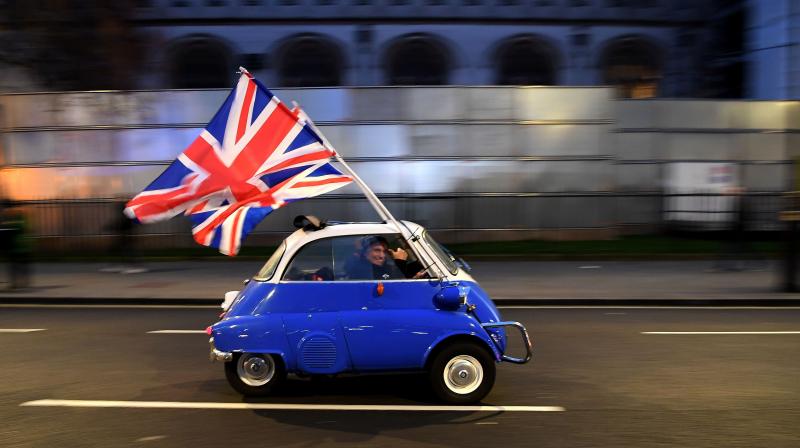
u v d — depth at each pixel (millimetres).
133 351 7246
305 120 5621
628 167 19609
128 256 14531
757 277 12633
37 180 17500
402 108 17625
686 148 19688
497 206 17531
